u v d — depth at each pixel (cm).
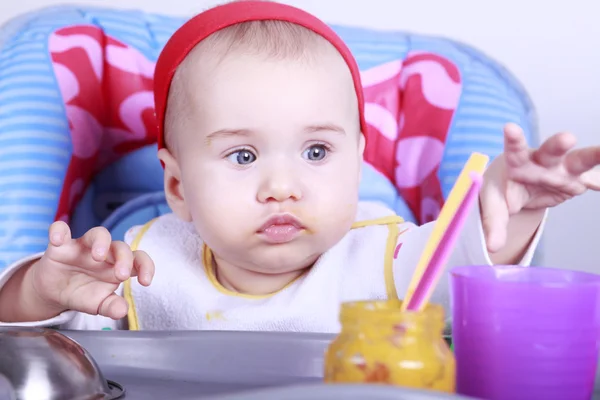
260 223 93
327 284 102
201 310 105
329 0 179
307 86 93
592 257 186
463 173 45
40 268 78
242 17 98
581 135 183
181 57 98
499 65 135
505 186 75
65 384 52
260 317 101
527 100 133
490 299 46
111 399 55
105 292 77
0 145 114
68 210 118
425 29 182
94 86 123
